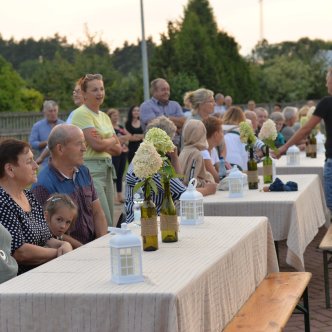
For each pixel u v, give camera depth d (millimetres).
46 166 6871
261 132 9273
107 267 4699
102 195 8305
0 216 5570
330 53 70438
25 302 4164
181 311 4027
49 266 4809
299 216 7848
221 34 47688
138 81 41031
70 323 4129
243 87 47219
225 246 5145
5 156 5711
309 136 13422
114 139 8430
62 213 6262
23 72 69750
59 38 73125
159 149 5465
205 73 42812
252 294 5711
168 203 5371
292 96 60219
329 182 9836
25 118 30281
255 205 7723
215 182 8914
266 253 6348
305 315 6395
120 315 4066
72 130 6773
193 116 10547
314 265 9711
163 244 5324
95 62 43438
